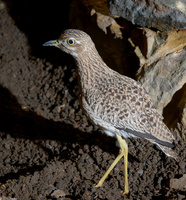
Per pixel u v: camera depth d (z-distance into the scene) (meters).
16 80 11.12
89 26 9.92
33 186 7.08
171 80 8.05
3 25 13.18
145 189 7.11
